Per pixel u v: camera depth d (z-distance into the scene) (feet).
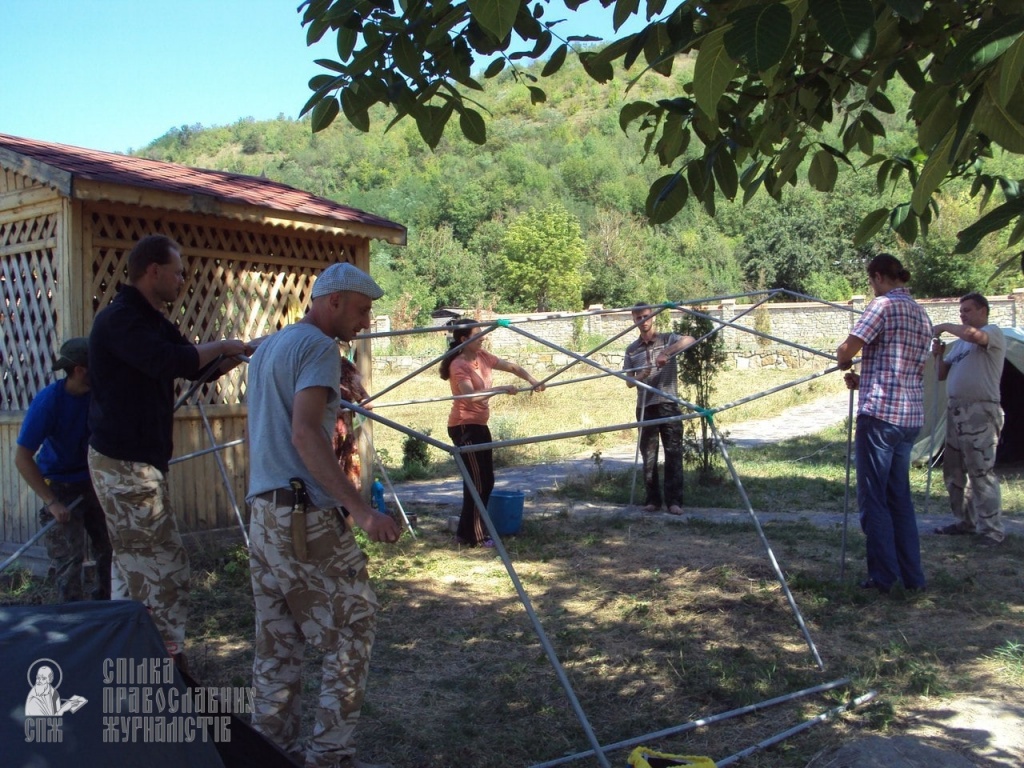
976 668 14.97
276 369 10.29
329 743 10.51
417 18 11.07
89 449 13.00
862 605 18.45
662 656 15.92
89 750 6.80
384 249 198.39
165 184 22.08
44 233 21.80
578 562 22.81
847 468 19.79
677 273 166.50
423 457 40.60
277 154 339.77
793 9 7.48
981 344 22.68
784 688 14.34
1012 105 7.25
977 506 23.52
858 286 143.74
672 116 11.21
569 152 269.44
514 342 101.50
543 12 11.94
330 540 10.35
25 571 21.58
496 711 13.69
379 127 317.42
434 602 19.49
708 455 34.14
